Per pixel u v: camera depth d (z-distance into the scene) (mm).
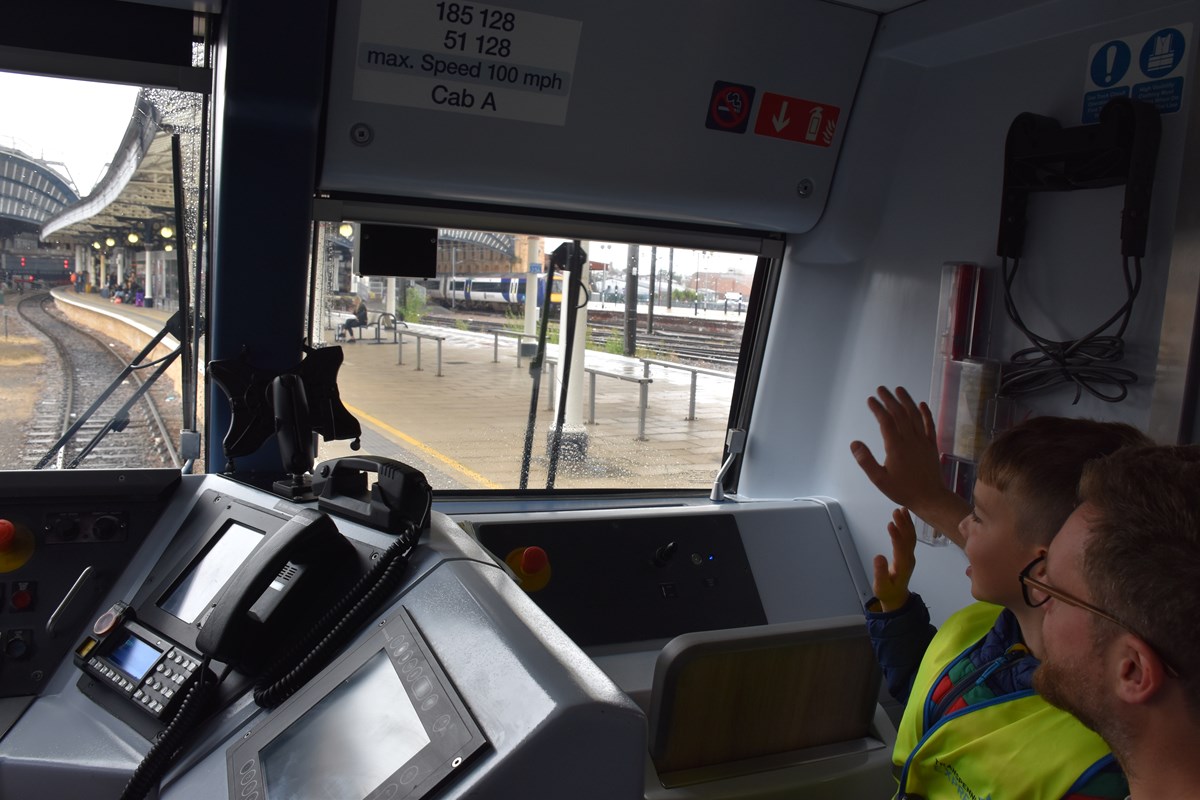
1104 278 2518
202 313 2500
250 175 2338
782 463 3557
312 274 2756
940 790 1335
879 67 2977
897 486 1740
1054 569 906
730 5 2711
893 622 1685
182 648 1595
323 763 1154
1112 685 800
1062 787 1170
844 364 3420
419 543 1479
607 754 1020
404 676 1190
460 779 989
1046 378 2650
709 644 1933
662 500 3410
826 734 2246
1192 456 815
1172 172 2328
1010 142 2652
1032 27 2590
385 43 2439
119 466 2535
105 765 1453
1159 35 2357
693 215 3043
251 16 2146
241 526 1779
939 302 2934
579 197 2846
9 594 1805
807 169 3096
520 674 1075
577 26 2580
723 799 2008
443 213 2818
